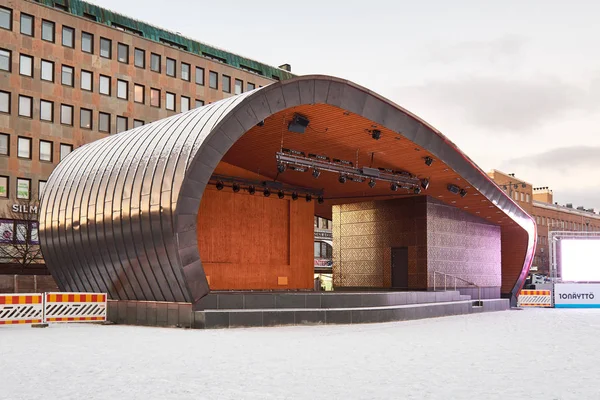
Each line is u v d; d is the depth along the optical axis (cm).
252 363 1040
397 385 831
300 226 2866
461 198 2964
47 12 4794
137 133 2183
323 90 1989
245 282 2622
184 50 5744
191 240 1759
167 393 769
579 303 3516
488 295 3291
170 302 1855
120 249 1938
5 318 1788
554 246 3706
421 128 2331
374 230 3153
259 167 2631
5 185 4534
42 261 4556
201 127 1828
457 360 1102
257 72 6456
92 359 1085
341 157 2547
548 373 953
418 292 2542
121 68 5228
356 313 2088
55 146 4791
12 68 4594
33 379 872
